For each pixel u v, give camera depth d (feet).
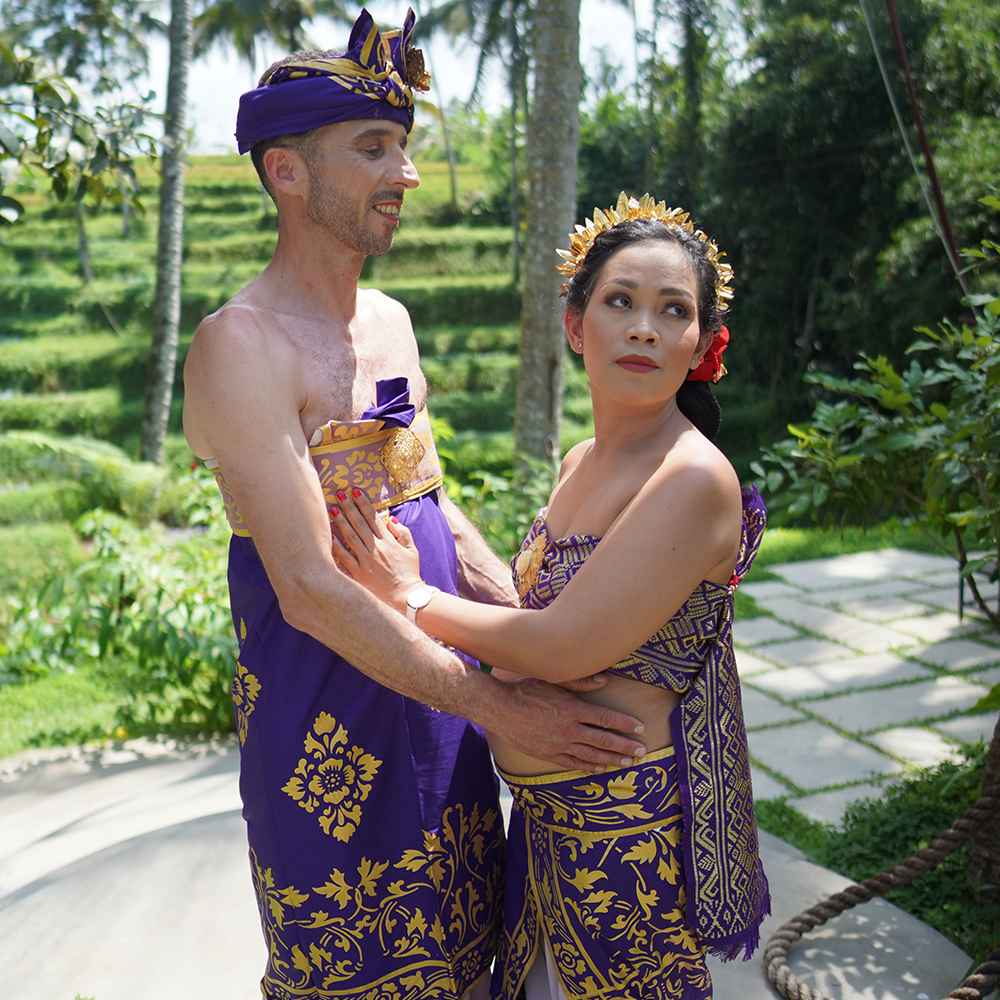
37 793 14.74
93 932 9.00
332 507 5.68
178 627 16.26
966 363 14.02
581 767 5.43
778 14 48.26
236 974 8.46
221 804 12.75
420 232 88.33
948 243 10.69
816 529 27.25
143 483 40.65
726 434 51.37
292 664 5.82
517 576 6.05
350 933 5.97
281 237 5.89
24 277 78.18
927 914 10.25
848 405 13.14
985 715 15.96
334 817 5.86
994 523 10.64
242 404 5.38
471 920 6.38
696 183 55.16
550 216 21.81
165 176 44.78
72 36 61.52
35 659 19.85
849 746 15.11
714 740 5.53
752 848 5.80
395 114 5.61
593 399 5.64
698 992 5.75
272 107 5.50
